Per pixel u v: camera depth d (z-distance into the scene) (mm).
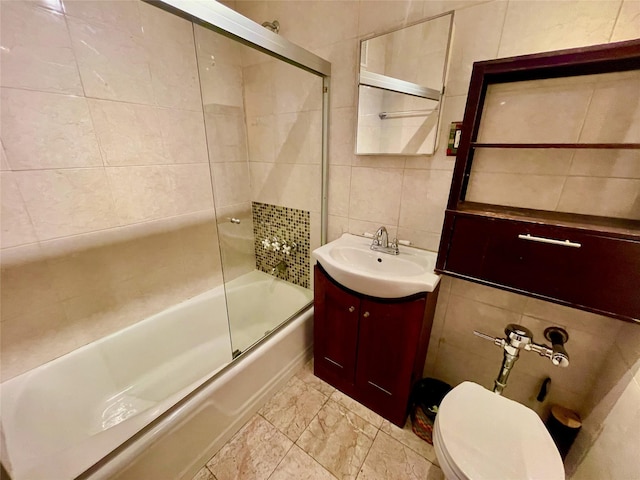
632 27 845
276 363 1521
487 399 1021
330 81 1516
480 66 891
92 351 1396
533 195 1101
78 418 1294
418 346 1210
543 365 1239
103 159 1329
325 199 1743
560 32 943
